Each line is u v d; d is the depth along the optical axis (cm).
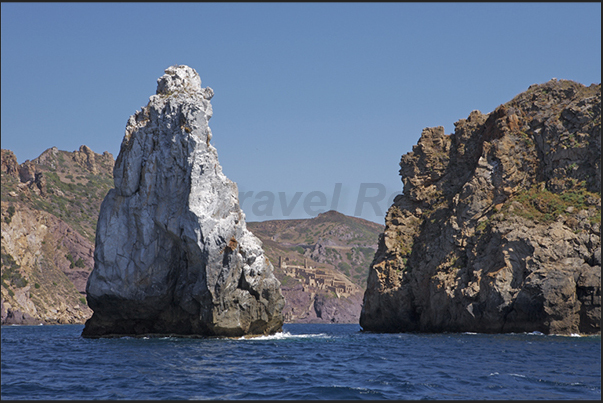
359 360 5031
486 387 3719
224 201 6769
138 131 7069
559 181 8938
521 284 7906
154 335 6969
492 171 9456
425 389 3647
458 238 9194
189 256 6650
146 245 6838
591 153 8819
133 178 6950
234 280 6725
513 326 7919
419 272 9712
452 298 8669
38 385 3666
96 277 6869
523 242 8069
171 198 6806
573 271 7650
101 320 7056
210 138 6931
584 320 7562
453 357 5266
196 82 7369
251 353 5312
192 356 4994
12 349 5791
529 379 3994
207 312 6619
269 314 7150
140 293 6812
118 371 4191
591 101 9169
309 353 5475
